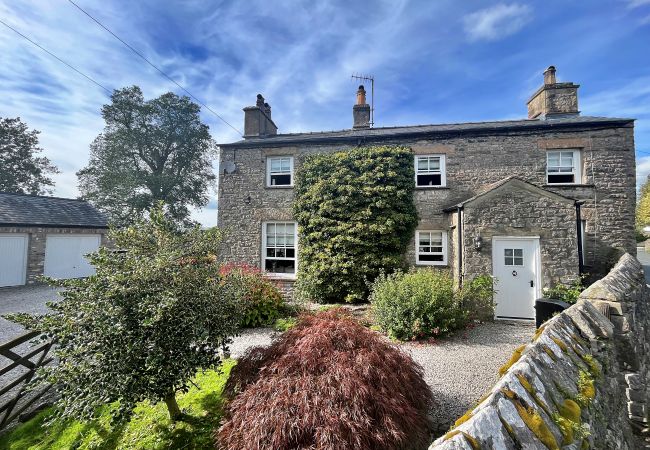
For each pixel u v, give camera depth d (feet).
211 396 12.06
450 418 10.78
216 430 9.46
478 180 29.91
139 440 9.81
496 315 23.29
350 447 6.66
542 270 22.56
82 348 8.86
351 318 11.27
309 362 8.30
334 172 31.68
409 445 7.52
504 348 17.38
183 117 75.25
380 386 8.07
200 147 79.41
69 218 48.91
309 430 6.88
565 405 5.18
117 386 8.73
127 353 8.84
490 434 3.70
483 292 22.33
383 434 7.06
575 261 22.20
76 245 48.52
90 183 70.54
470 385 13.14
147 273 9.45
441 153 30.96
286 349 9.27
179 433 10.01
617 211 27.40
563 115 31.01
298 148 33.78
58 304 9.78
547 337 6.81
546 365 5.76
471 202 23.91
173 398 10.55
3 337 20.92
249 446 6.85
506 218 23.34
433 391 12.60
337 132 36.83
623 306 10.21
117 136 67.67
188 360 9.58
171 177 72.74
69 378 8.84
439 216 30.32
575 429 4.77
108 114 67.92
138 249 10.51
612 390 8.15
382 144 31.89
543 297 22.11
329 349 8.73
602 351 8.50
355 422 6.97
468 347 17.54
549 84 31.42
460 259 25.21
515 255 23.29
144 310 8.89
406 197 30.76
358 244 30.14
